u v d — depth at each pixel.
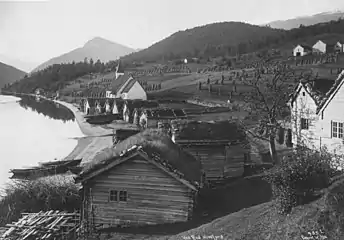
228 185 27.25
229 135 30.89
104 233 19.34
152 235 18.17
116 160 19.73
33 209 25.03
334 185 13.62
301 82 36.72
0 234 19.61
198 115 68.12
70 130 76.31
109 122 82.75
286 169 14.49
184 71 174.75
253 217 15.49
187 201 19.34
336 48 144.00
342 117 30.80
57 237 19.66
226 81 113.25
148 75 176.00
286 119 42.91
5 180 36.69
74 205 25.36
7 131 76.12
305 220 12.59
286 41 198.12
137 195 19.81
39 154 52.44
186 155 25.50
